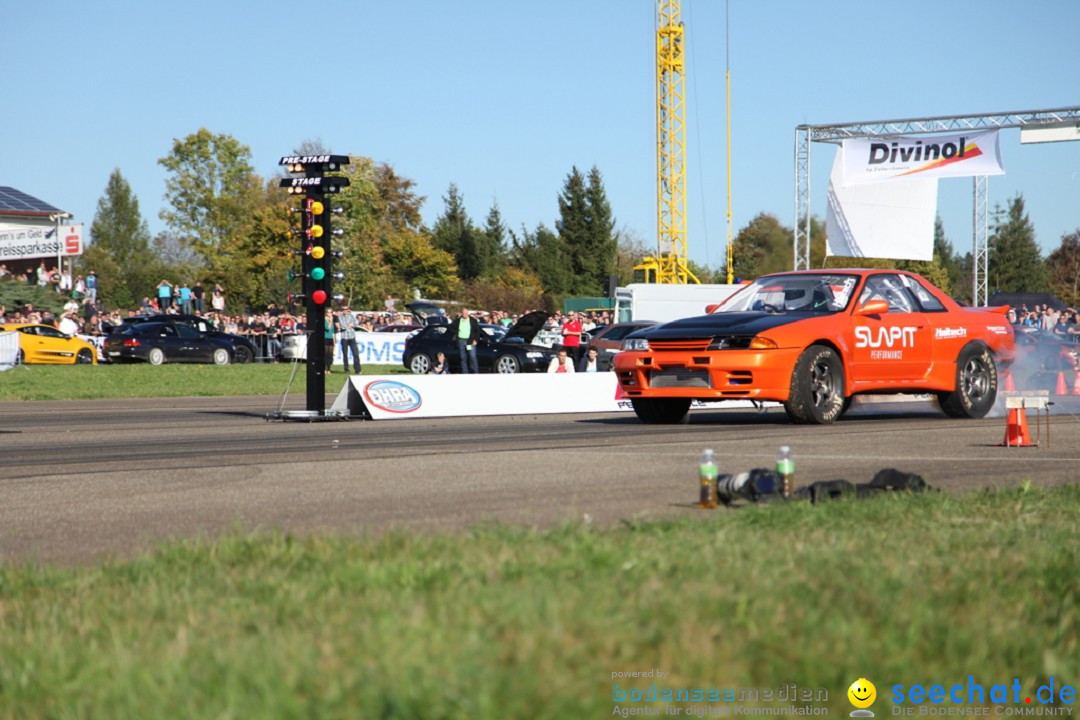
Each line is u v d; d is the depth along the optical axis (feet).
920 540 28.50
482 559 25.54
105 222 645.10
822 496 36.17
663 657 18.11
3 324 188.03
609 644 18.44
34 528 36.81
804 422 71.82
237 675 17.43
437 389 89.20
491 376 91.61
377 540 29.50
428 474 48.32
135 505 41.29
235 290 363.35
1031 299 235.40
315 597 22.44
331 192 83.66
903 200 194.90
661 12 380.58
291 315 222.69
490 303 448.24
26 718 17.01
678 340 71.31
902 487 38.32
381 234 453.58
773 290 77.15
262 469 51.60
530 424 78.18
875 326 74.54
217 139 465.47
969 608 21.56
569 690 16.47
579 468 49.62
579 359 169.89
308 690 16.70
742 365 69.15
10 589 25.45
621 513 36.47
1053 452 54.85
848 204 197.57
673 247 383.04
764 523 31.04
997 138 187.32
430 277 448.65
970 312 81.41
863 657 18.34
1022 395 59.72
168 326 193.67
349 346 169.68
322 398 85.56
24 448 64.90
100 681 17.92
